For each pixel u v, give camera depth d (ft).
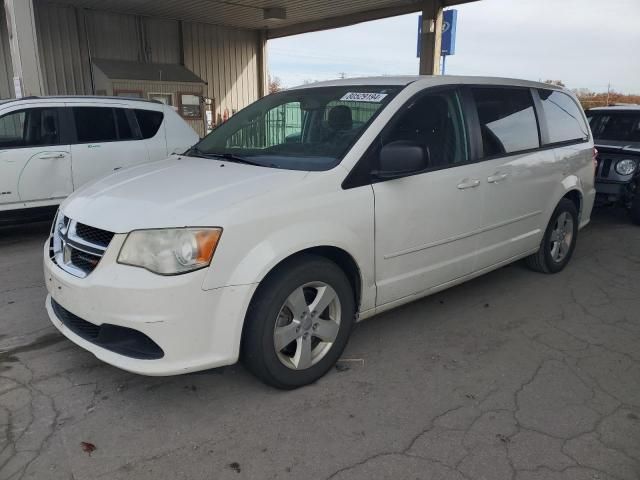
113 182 11.44
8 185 21.11
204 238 8.95
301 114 13.01
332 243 10.36
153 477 8.22
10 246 21.26
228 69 55.42
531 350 12.55
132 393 10.48
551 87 17.29
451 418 9.80
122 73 44.19
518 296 15.90
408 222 11.85
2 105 21.09
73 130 22.66
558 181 16.63
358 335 13.16
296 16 47.98
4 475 8.20
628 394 10.73
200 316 9.06
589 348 12.71
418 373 11.40
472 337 13.16
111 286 8.95
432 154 12.55
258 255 9.40
